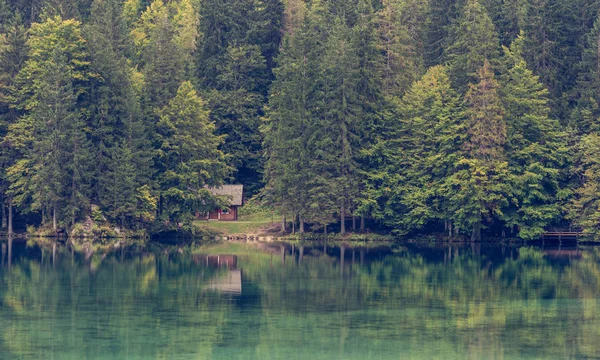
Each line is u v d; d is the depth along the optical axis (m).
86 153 107.44
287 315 60.09
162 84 119.25
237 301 64.94
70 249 97.62
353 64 115.31
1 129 112.31
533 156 111.25
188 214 113.31
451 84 117.25
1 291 67.94
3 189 112.56
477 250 103.94
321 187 112.19
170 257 91.44
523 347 52.22
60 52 108.25
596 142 108.12
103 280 74.12
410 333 55.34
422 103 114.69
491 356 50.16
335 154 114.06
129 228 111.12
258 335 54.25
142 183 111.62
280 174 115.88
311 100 116.88
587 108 115.38
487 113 108.56
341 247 105.94
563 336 54.91
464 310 62.72
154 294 67.44
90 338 53.00
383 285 73.31
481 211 107.31
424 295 68.69
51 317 58.53
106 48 113.62
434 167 112.12
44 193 106.25
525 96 113.31
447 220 114.31
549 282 76.19
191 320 58.00
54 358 48.66
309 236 114.88
